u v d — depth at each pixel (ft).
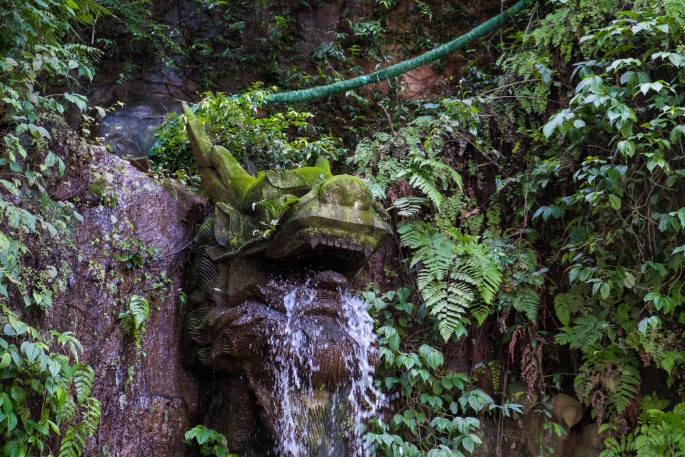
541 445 16.63
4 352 11.11
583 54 17.63
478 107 18.54
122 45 21.77
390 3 23.82
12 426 11.03
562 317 16.76
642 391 16.87
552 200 17.80
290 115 18.62
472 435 15.79
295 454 12.76
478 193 18.21
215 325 13.21
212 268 13.79
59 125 13.67
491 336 17.38
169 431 13.60
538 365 16.92
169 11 22.71
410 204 17.34
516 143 17.84
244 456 13.09
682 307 16.39
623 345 16.29
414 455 15.38
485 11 23.97
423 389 16.67
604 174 15.76
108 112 20.61
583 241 16.67
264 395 12.84
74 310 12.96
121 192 14.26
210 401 13.69
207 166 14.79
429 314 16.65
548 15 18.20
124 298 13.67
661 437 15.78
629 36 16.67
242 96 18.20
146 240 14.35
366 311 14.47
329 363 12.80
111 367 13.20
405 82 22.84
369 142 17.90
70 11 13.84
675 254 15.97
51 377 11.42
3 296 11.79
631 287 16.03
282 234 12.60
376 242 12.84
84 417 12.03
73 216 13.38
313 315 12.97
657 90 15.20
